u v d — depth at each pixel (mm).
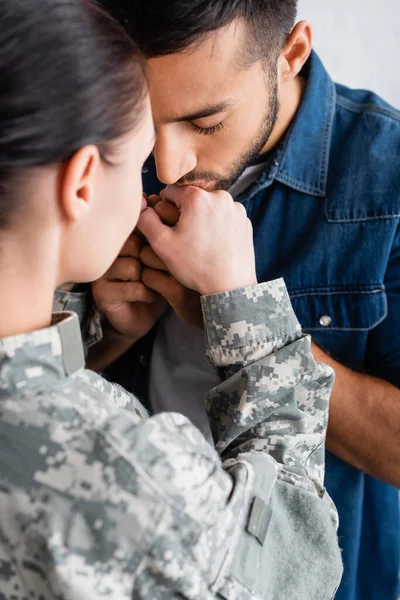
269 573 635
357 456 1022
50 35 453
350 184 980
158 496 465
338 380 983
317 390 798
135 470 466
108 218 548
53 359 510
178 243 798
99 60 478
